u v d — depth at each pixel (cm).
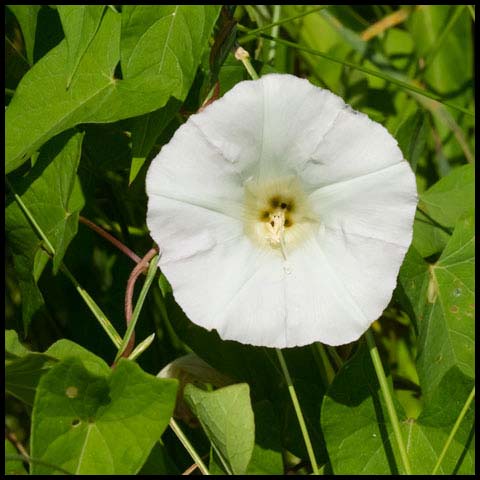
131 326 30
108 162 35
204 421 28
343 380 29
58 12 33
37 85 31
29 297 33
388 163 28
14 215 32
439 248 34
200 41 30
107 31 31
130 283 30
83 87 31
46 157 32
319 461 32
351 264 29
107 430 27
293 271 29
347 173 28
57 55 31
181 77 30
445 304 31
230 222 29
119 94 30
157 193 28
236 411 27
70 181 31
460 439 29
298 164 29
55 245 31
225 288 28
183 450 34
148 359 35
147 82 30
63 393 26
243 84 28
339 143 28
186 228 28
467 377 29
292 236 29
